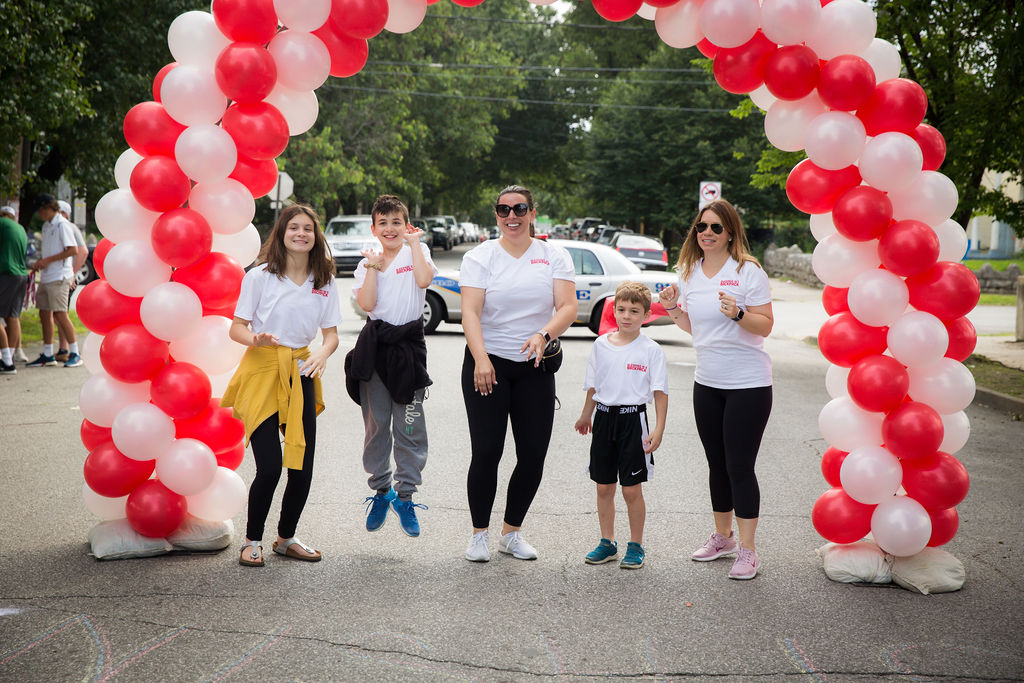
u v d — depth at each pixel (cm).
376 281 525
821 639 406
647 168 4578
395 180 4006
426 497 630
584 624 419
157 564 489
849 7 484
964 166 1273
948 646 400
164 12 1775
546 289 500
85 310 497
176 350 517
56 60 1309
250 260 548
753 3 478
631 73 4753
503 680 362
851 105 482
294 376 485
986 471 728
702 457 764
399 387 518
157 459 502
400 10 524
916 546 477
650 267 2364
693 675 370
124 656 376
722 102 4416
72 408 901
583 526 572
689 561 511
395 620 419
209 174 489
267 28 493
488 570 491
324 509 598
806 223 4459
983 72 1255
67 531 538
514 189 500
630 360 499
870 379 481
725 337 495
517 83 4812
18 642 388
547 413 507
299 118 533
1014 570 500
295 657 378
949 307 487
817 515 501
